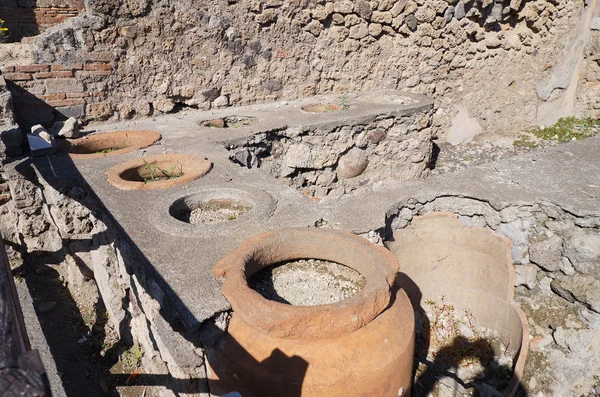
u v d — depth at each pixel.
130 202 3.11
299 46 6.29
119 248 3.14
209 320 2.06
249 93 6.12
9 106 4.10
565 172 4.43
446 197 4.10
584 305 3.69
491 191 4.06
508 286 4.05
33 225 4.41
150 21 5.11
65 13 6.42
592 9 8.16
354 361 1.90
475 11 7.06
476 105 7.93
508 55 7.82
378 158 5.89
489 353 4.07
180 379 2.42
